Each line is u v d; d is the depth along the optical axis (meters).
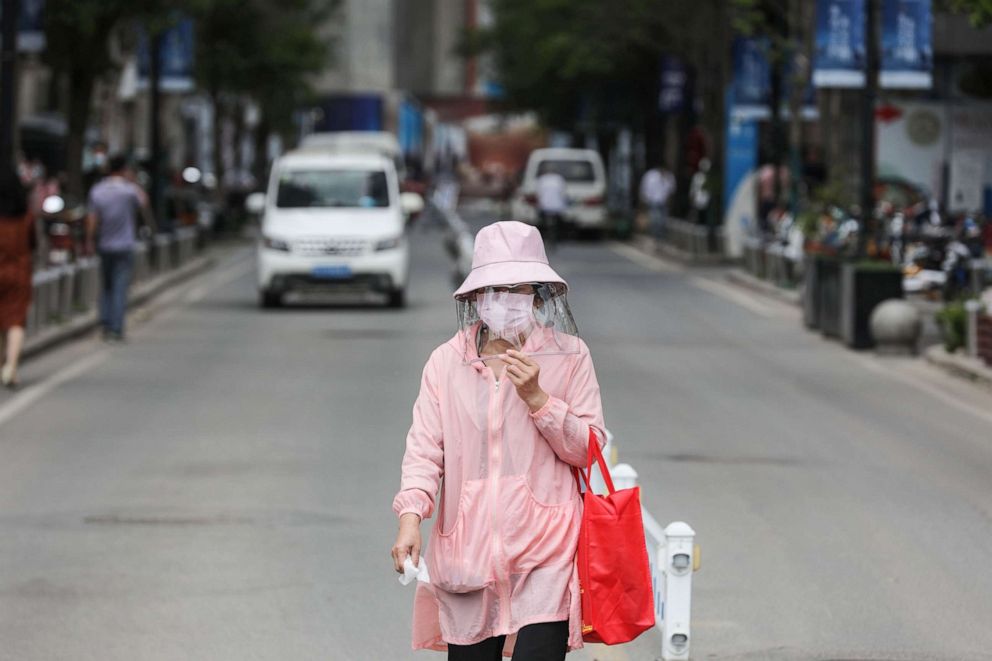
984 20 44.59
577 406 13.02
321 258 63.38
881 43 58.75
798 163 79.31
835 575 22.45
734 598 21.14
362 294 66.25
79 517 25.73
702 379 44.56
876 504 27.53
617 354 50.31
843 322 54.19
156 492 27.80
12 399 39.00
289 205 65.38
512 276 12.91
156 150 80.88
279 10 116.06
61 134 102.00
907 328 50.50
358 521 25.59
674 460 31.45
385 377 43.69
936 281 69.94
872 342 52.72
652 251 110.19
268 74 114.00
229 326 57.88
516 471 12.94
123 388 41.12
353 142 135.38
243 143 170.50
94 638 19.02
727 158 96.75
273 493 27.77
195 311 63.91
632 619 12.77
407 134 171.00
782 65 81.06
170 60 83.62
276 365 46.25
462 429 13.02
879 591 21.59
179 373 44.31
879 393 42.47
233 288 76.06
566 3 127.62
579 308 66.50
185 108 145.00
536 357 13.03
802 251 71.06
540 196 109.06
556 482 13.02
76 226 71.50
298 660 18.20
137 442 32.94
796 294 71.31
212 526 25.11
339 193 65.75
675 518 26.08
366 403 38.78
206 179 133.88
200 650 18.55
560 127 163.25
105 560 22.88
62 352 49.19
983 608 20.78
